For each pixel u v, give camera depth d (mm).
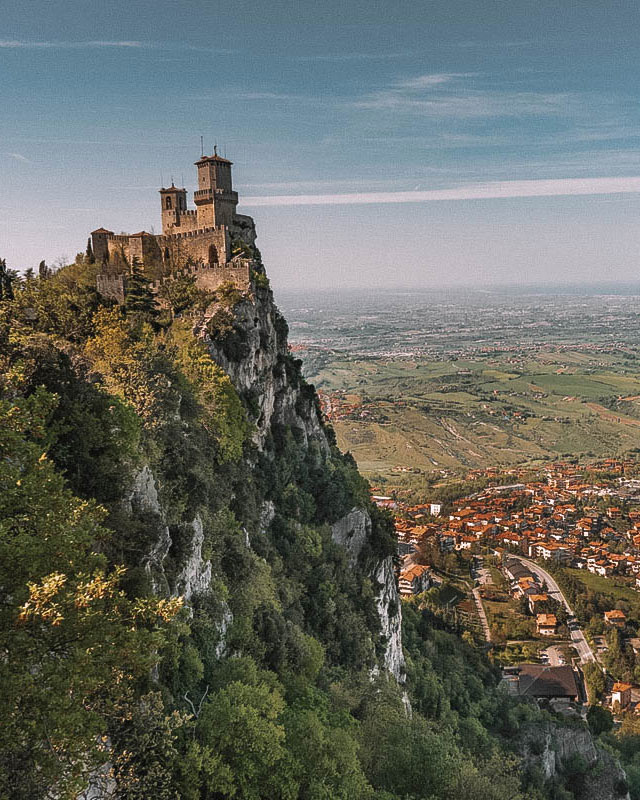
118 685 26156
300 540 80875
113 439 39094
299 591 73438
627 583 184250
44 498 24547
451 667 112938
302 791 36281
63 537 23453
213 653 43875
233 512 64188
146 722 30141
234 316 86562
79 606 21672
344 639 76812
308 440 107875
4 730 18969
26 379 36812
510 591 180000
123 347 56094
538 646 147625
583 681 133500
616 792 87438
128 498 39594
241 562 57250
